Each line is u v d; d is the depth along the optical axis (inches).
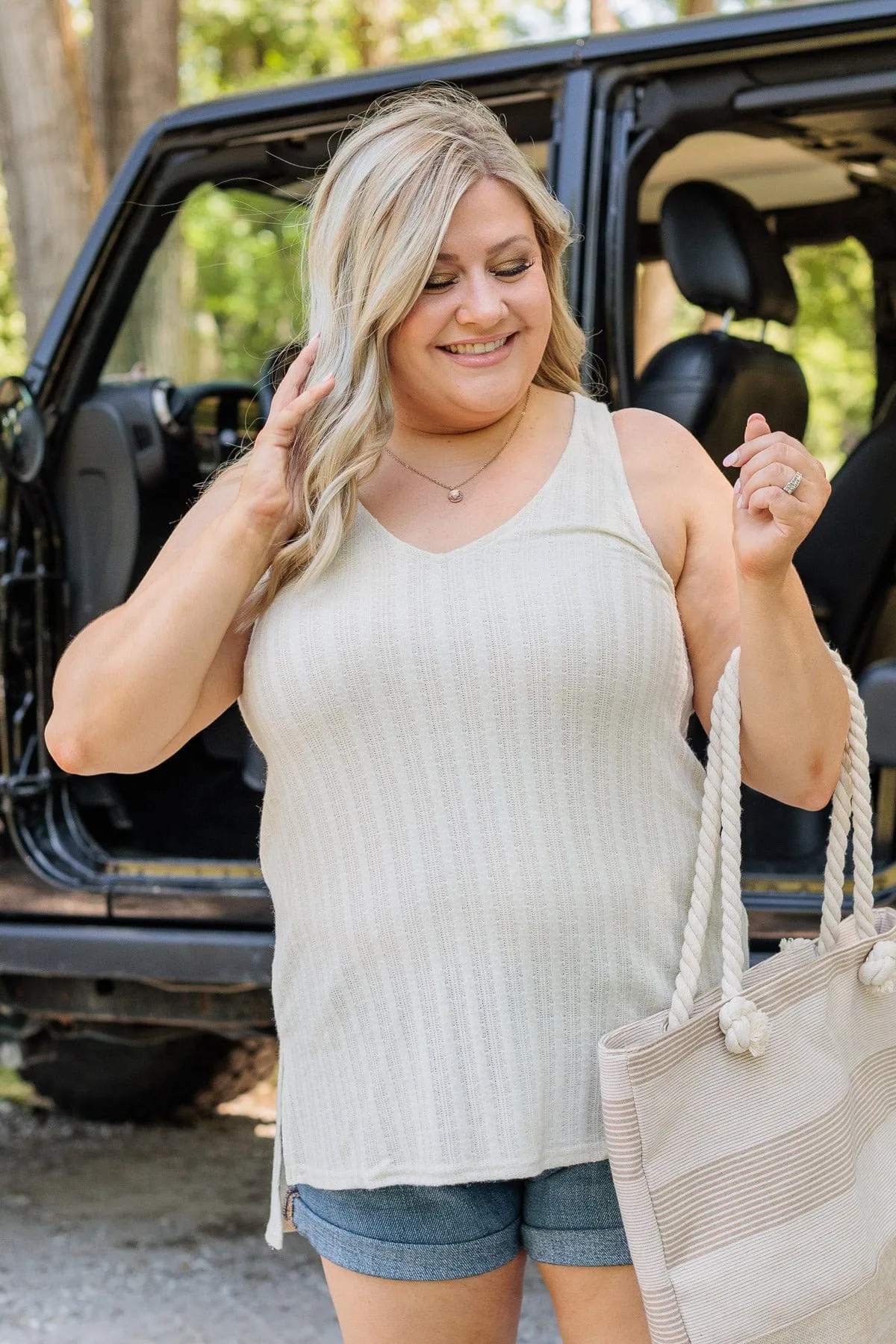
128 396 115.1
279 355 101.5
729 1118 52.4
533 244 56.3
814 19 90.8
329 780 55.4
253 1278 111.3
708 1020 52.4
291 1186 59.6
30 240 183.9
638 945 54.7
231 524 55.6
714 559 57.7
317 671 54.2
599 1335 56.3
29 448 107.4
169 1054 128.3
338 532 54.9
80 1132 141.3
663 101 95.7
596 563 54.5
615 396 95.7
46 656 109.2
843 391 353.7
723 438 108.4
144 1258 114.5
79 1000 108.7
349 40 424.8
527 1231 56.5
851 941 56.2
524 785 53.6
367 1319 56.8
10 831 107.7
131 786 121.4
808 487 51.5
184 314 161.6
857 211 135.6
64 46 182.2
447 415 56.9
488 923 53.6
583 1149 54.1
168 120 111.2
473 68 99.8
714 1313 51.2
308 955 57.2
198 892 103.7
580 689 53.3
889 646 121.5
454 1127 53.5
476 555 54.8
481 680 53.2
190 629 55.8
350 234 55.5
